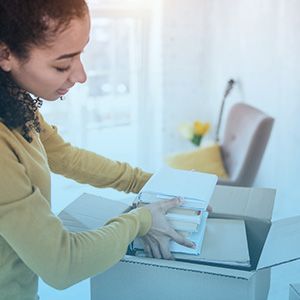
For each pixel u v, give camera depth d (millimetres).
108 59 2994
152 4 2998
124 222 888
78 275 798
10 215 741
